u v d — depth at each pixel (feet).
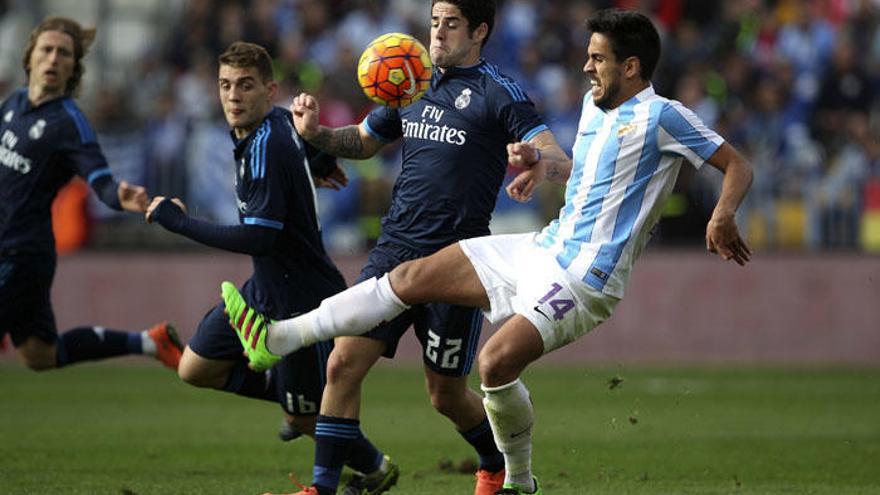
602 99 72.79
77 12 241.35
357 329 73.31
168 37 234.58
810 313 199.52
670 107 71.36
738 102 216.54
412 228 80.59
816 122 212.84
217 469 96.99
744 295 199.62
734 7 231.30
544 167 75.10
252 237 79.25
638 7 231.71
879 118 215.31
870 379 175.83
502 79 79.71
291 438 93.50
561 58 221.66
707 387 165.27
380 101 78.23
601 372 186.80
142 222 198.49
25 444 109.50
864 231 200.44
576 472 97.60
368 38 223.71
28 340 104.78
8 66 232.94
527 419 72.33
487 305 73.26
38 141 98.84
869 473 97.25
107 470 95.30
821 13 230.89
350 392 76.13
